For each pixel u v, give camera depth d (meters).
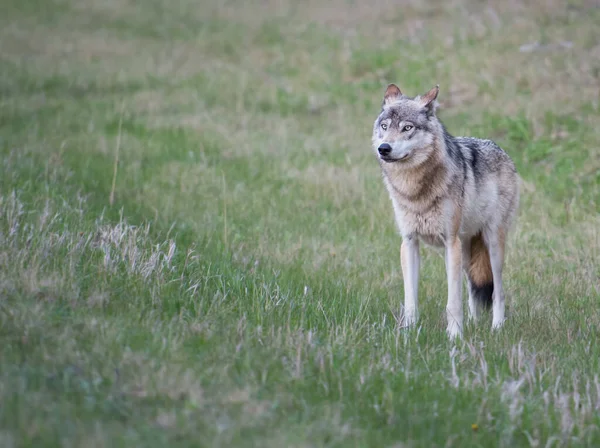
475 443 15.10
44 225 23.31
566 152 39.59
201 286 21.61
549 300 25.14
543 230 32.09
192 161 41.31
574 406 16.98
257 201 35.09
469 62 55.28
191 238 28.31
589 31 55.66
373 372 17.42
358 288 25.14
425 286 26.64
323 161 42.00
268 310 20.69
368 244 30.48
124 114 51.44
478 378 17.48
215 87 59.69
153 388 14.75
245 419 14.11
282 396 15.46
